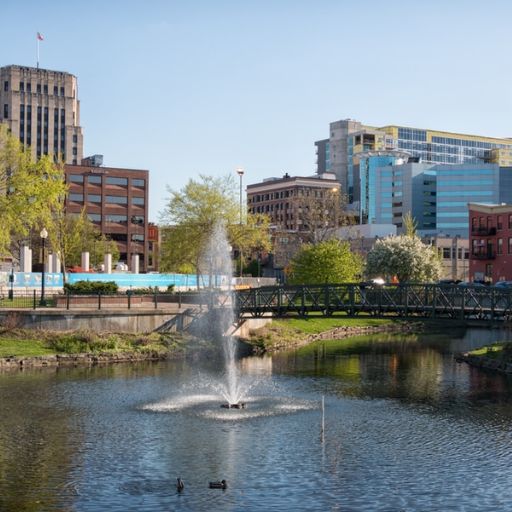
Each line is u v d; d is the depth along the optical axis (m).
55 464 27.05
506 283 90.12
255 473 26.08
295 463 27.31
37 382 43.41
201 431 32.03
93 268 106.38
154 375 46.69
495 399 39.44
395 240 100.69
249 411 36.12
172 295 65.06
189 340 58.97
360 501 23.25
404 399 39.44
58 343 53.19
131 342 56.19
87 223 116.44
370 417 35.00
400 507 22.73
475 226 111.12
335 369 50.56
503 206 105.94
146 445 29.69
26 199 61.06
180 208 80.69
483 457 28.27
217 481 25.02
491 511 22.44
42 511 22.23
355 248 122.56
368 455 28.42
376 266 99.38
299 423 33.66
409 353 59.97
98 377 45.53
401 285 53.41
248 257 138.00
